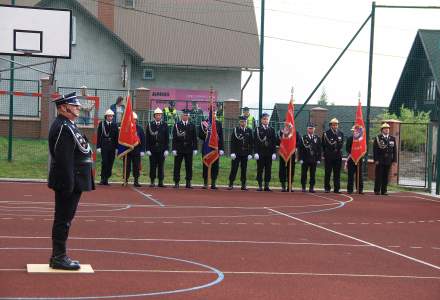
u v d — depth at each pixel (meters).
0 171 24.23
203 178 23.88
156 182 24.27
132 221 14.13
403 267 10.25
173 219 14.73
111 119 22.56
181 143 22.78
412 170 27.44
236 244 11.73
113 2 43.78
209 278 8.84
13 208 15.61
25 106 31.47
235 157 23.22
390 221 16.06
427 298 8.23
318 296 8.11
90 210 15.72
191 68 44.34
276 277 9.11
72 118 9.02
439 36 39.38
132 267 9.38
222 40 45.41
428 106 40.06
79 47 41.19
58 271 8.82
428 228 15.09
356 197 22.34
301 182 23.84
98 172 25.14
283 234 13.18
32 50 22.02
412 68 41.34
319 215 16.64
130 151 22.50
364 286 8.77
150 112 31.11
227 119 30.66
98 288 8.02
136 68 43.78
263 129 23.16
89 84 41.31
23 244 10.87
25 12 22.00
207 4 46.62
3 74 36.56
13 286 7.92
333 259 10.67
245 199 19.84
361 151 23.67
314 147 23.45
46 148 27.72
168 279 8.69
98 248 10.80
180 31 45.47
